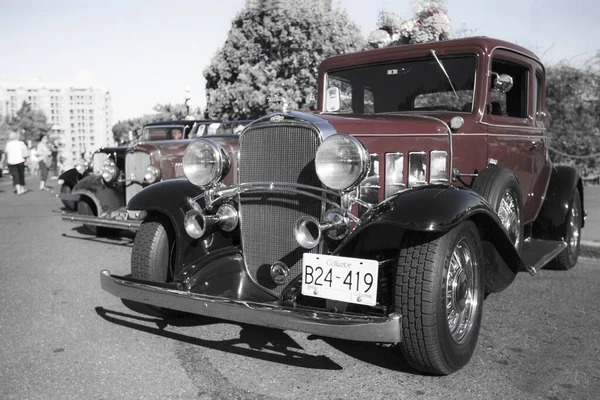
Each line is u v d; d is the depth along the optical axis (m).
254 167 3.19
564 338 3.38
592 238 6.01
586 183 10.80
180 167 6.66
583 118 10.13
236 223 3.34
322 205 2.94
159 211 3.59
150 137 9.20
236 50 13.20
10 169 13.64
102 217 6.19
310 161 2.97
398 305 2.70
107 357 3.15
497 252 3.23
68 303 4.18
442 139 3.55
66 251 6.22
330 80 4.57
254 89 12.95
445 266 2.68
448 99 3.99
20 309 4.04
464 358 2.86
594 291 4.43
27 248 6.41
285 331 3.57
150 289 3.02
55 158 21.83
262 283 3.23
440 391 2.70
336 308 2.93
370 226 2.85
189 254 3.45
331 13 12.73
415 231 2.76
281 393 2.70
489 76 3.89
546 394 2.65
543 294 4.34
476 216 2.97
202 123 8.87
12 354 3.20
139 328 3.63
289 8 12.46
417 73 4.12
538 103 4.77
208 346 3.32
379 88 4.30
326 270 2.77
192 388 2.75
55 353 3.21
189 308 2.88
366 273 2.67
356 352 3.22
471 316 2.98
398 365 3.03
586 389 2.70
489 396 2.63
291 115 3.04
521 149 4.36
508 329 3.54
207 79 13.99
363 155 2.75
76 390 2.74
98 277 4.97
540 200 4.82
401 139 3.32
